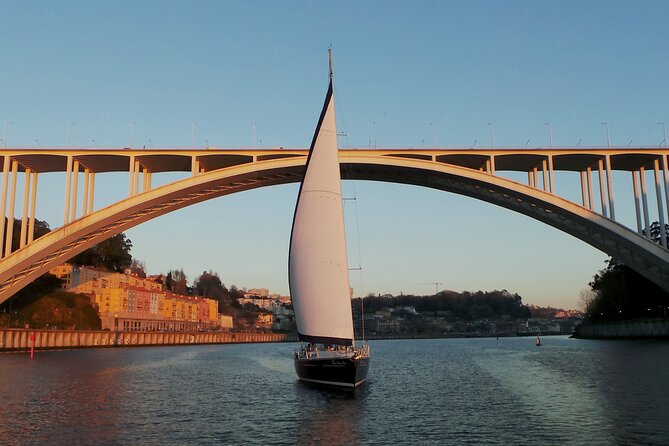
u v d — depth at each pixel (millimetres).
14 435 20391
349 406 27375
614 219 54094
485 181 54125
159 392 33062
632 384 33281
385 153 55281
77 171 55188
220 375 45312
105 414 24922
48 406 27016
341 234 32188
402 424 22734
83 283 122875
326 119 32625
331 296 31500
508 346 115875
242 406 27422
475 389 34000
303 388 34250
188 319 175375
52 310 98938
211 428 21984
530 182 60438
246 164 54031
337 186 32469
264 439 20156
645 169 59750
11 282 55625
